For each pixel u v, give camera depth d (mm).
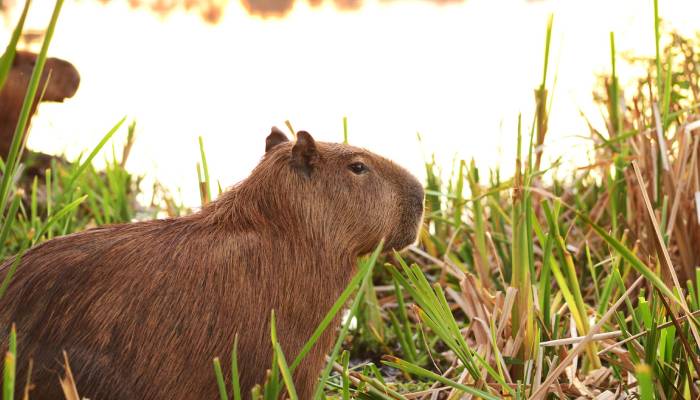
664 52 7957
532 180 6793
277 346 3768
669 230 5676
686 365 4516
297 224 4402
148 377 3830
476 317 5285
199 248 4102
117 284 3881
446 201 8477
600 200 7160
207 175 5945
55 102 10055
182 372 3902
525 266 5242
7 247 7465
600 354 4879
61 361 3719
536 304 5414
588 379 5109
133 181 9828
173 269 3990
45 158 9531
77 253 3961
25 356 3723
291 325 4230
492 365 5156
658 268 5582
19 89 9477
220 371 3711
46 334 3756
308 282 4332
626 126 7660
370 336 6621
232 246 4172
